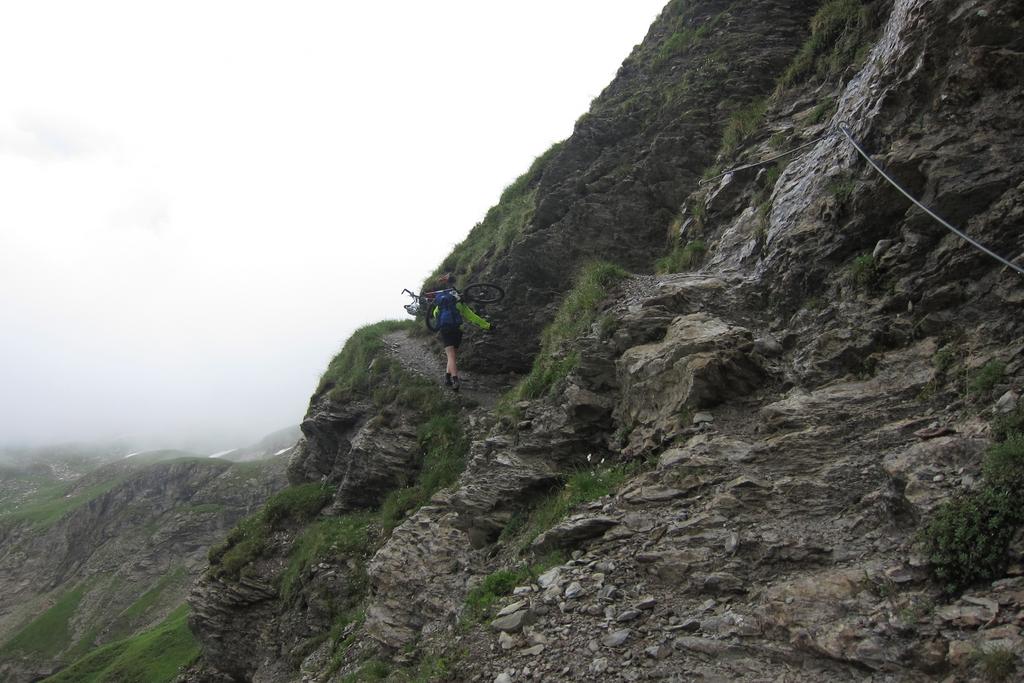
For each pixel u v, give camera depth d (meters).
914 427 6.98
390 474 19.92
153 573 156.38
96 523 184.88
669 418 9.40
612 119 19.70
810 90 14.67
